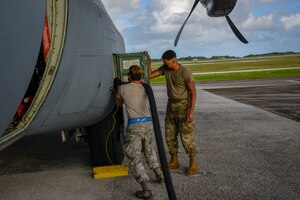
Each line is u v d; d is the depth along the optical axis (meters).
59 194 3.95
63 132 4.66
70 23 3.13
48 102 3.00
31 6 2.22
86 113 3.92
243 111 10.25
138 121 3.82
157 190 3.99
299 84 21.00
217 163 4.98
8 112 2.24
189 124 4.39
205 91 18.17
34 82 3.25
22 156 5.80
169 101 4.54
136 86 3.86
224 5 5.90
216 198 3.71
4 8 1.94
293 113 9.61
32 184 4.32
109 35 4.32
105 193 3.95
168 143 4.70
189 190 3.96
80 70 3.40
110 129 4.75
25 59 2.25
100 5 4.40
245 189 3.96
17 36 2.10
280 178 4.30
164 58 4.29
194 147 4.45
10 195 3.95
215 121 8.58
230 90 18.30
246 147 5.89
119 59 4.54
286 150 5.63
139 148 3.80
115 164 4.87
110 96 4.35
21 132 2.85
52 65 2.94
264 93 15.89
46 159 5.56
